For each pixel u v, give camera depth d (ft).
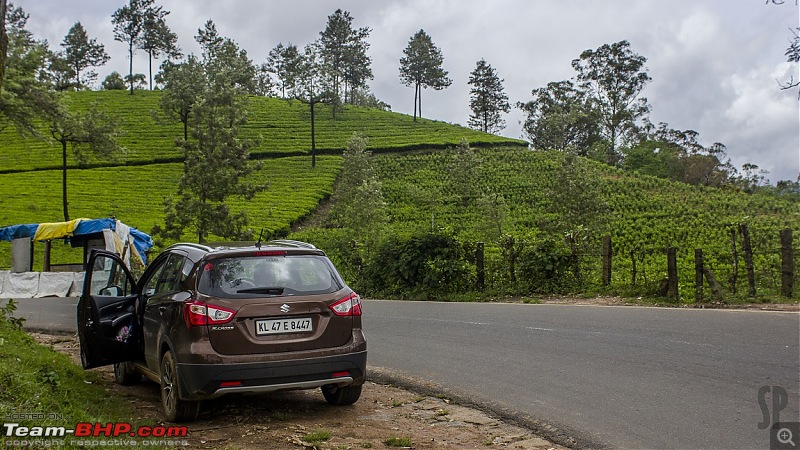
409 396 25.44
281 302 21.11
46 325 49.75
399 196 225.97
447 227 64.03
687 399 21.95
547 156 284.41
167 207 120.47
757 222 159.94
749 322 34.04
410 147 291.17
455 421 21.83
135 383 28.76
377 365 30.83
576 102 350.84
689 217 186.70
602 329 35.29
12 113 119.96
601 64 337.93
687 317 36.91
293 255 22.68
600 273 54.85
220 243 24.34
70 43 433.48
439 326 41.14
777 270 48.39
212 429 20.86
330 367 21.25
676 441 18.22
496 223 151.53
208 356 20.24
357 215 140.26
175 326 21.30
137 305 26.21
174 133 305.32
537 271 54.85
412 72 390.42
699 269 44.60
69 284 86.74
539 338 34.37
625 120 341.41
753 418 19.62
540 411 22.08
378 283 65.77
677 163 293.02
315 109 378.94
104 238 82.89
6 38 20.58
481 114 427.74
